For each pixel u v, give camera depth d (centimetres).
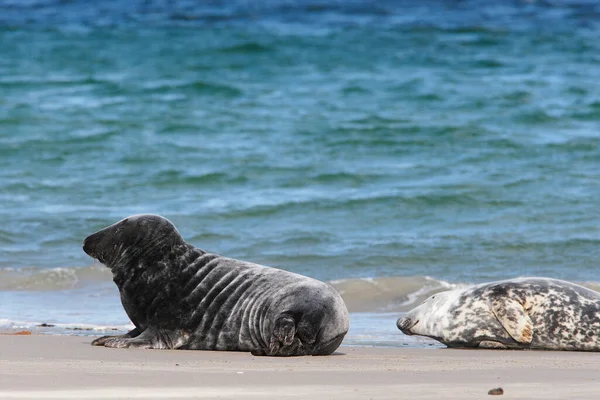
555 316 3169
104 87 9800
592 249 4988
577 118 8225
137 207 5900
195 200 6062
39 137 7675
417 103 8925
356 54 11669
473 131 7644
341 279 4478
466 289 3350
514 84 9738
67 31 13625
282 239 5212
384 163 6894
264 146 7412
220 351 2797
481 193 6031
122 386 1908
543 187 6162
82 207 5903
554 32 13125
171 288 2900
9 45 12569
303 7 15562
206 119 8331
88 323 3591
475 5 15625
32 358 2500
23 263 4825
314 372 2223
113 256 2955
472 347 3241
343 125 7956
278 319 2648
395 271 4659
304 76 10406
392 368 2369
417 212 5756
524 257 4884
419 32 13188
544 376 2203
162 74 10612
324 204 5884
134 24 14175
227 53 11838
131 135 7794
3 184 6456
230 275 2900
